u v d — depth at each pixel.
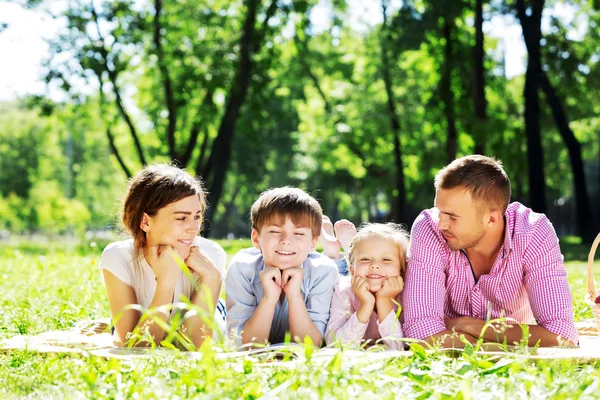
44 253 16.34
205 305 4.17
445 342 4.09
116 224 4.57
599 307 4.24
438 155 27.77
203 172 25.25
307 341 2.77
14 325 4.75
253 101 25.47
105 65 24.11
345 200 48.31
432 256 4.27
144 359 3.10
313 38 30.16
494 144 22.78
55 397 2.64
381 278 4.26
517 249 4.23
